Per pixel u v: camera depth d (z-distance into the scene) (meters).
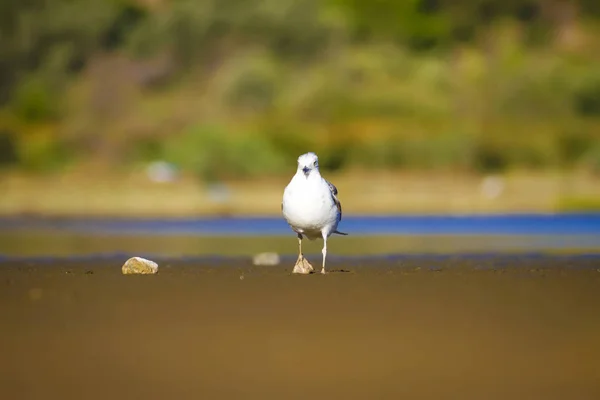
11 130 52.78
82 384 6.48
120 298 9.82
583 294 10.18
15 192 39.97
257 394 6.28
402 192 39.22
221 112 52.47
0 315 8.75
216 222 31.20
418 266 14.44
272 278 11.89
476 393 6.32
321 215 12.78
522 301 9.70
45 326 8.26
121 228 28.70
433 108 51.84
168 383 6.51
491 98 52.88
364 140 47.28
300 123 50.16
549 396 6.27
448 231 25.67
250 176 44.19
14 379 6.59
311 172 12.73
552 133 48.72
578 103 52.66
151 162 46.50
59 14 61.66
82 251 18.97
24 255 17.77
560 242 20.77
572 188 39.66
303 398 6.20
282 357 7.18
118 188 40.12
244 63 55.25
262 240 22.70
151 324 8.36
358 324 8.38
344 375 6.71
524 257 16.31
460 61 58.38
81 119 53.66
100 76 58.25
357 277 11.99
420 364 7.00
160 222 31.55
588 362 7.05
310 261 15.72
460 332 8.05
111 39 61.75
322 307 9.27
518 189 39.50
